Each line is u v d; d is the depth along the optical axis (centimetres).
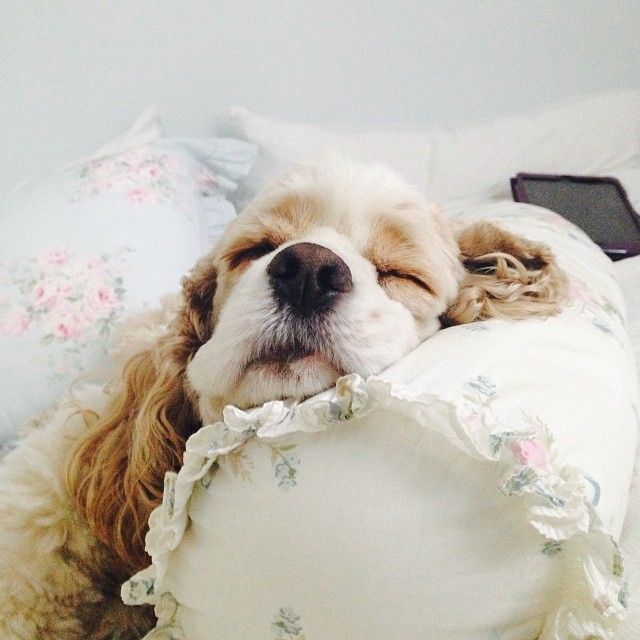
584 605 42
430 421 45
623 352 77
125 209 123
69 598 80
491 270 89
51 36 160
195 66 173
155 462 77
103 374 101
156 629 58
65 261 113
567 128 186
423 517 45
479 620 44
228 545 51
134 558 76
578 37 195
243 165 165
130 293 112
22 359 105
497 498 44
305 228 82
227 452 51
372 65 186
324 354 64
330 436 49
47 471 83
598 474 49
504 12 187
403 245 81
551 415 52
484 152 181
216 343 68
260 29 173
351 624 47
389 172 93
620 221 162
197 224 135
